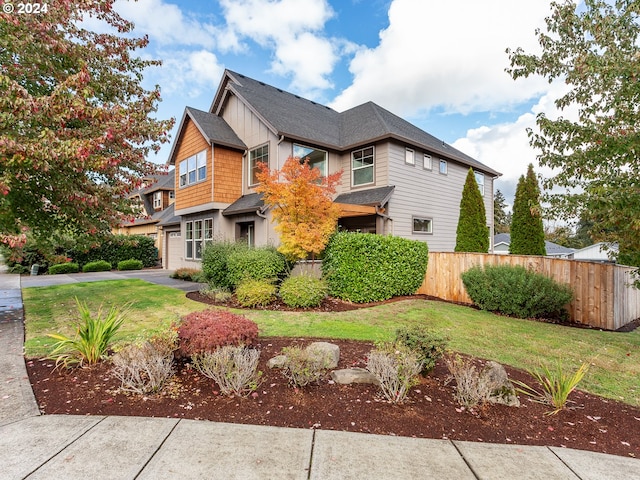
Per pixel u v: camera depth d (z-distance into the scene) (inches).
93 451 91.5
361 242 323.0
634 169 166.7
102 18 267.1
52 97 190.4
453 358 161.3
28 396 122.6
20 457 88.4
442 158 569.3
